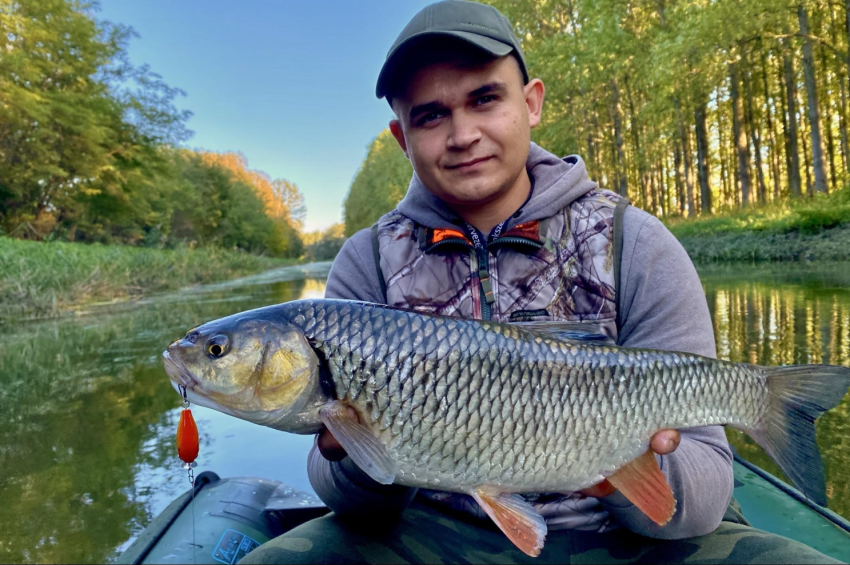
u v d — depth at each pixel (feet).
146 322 8.82
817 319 5.40
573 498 1.81
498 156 1.91
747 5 13.51
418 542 1.77
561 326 1.77
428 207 2.10
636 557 1.65
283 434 3.77
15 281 10.29
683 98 16.81
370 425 1.59
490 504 1.57
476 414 1.57
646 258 1.89
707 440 1.75
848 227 10.91
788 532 1.93
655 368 1.65
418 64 1.85
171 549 2.07
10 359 6.26
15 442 3.69
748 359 4.17
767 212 14.89
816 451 1.61
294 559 1.69
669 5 16.94
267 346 1.61
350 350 1.59
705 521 1.64
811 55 15.05
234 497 2.48
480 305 1.98
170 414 4.22
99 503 2.81
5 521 2.61
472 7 1.88
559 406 1.60
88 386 5.05
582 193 2.06
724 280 9.01
